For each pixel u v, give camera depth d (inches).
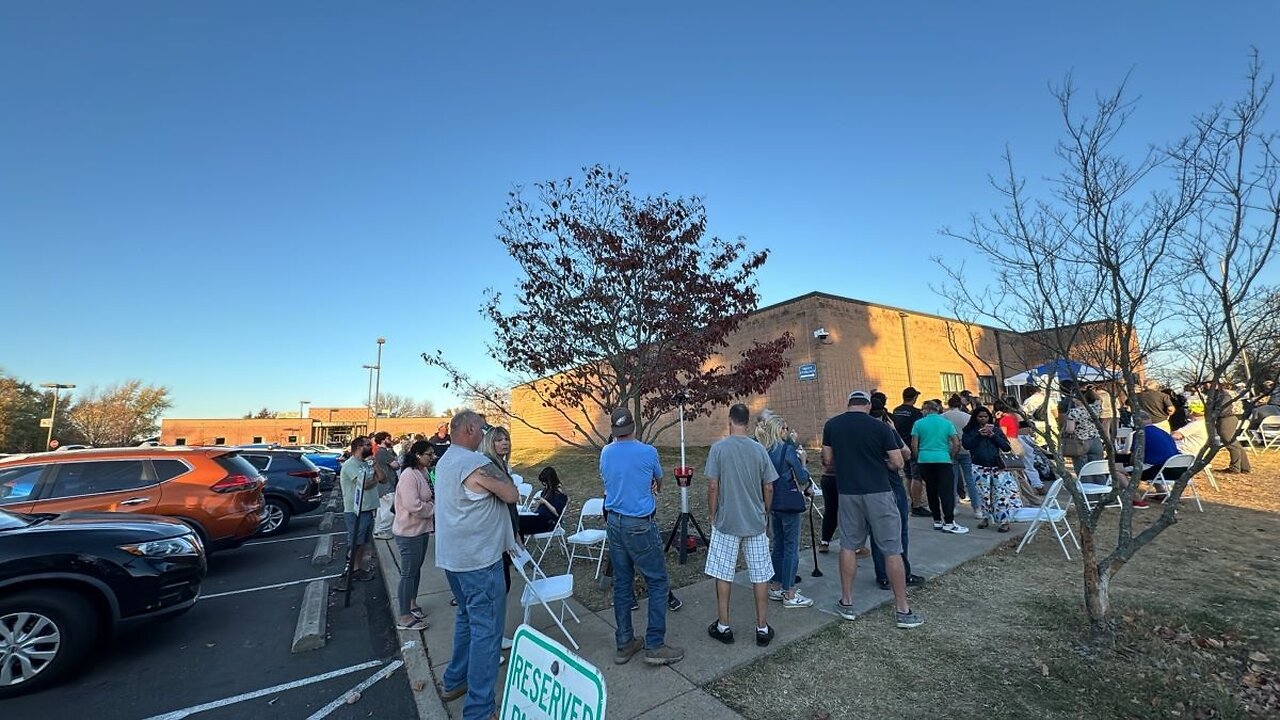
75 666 173.8
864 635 176.2
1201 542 251.9
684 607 204.8
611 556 167.9
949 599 203.0
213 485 299.0
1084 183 175.3
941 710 135.0
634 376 262.7
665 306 260.1
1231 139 152.2
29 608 167.8
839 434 194.4
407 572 200.5
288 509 443.5
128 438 2257.6
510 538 144.3
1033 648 163.3
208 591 274.2
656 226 258.2
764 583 170.9
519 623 199.6
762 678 151.9
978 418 302.8
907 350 642.2
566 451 810.2
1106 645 160.7
